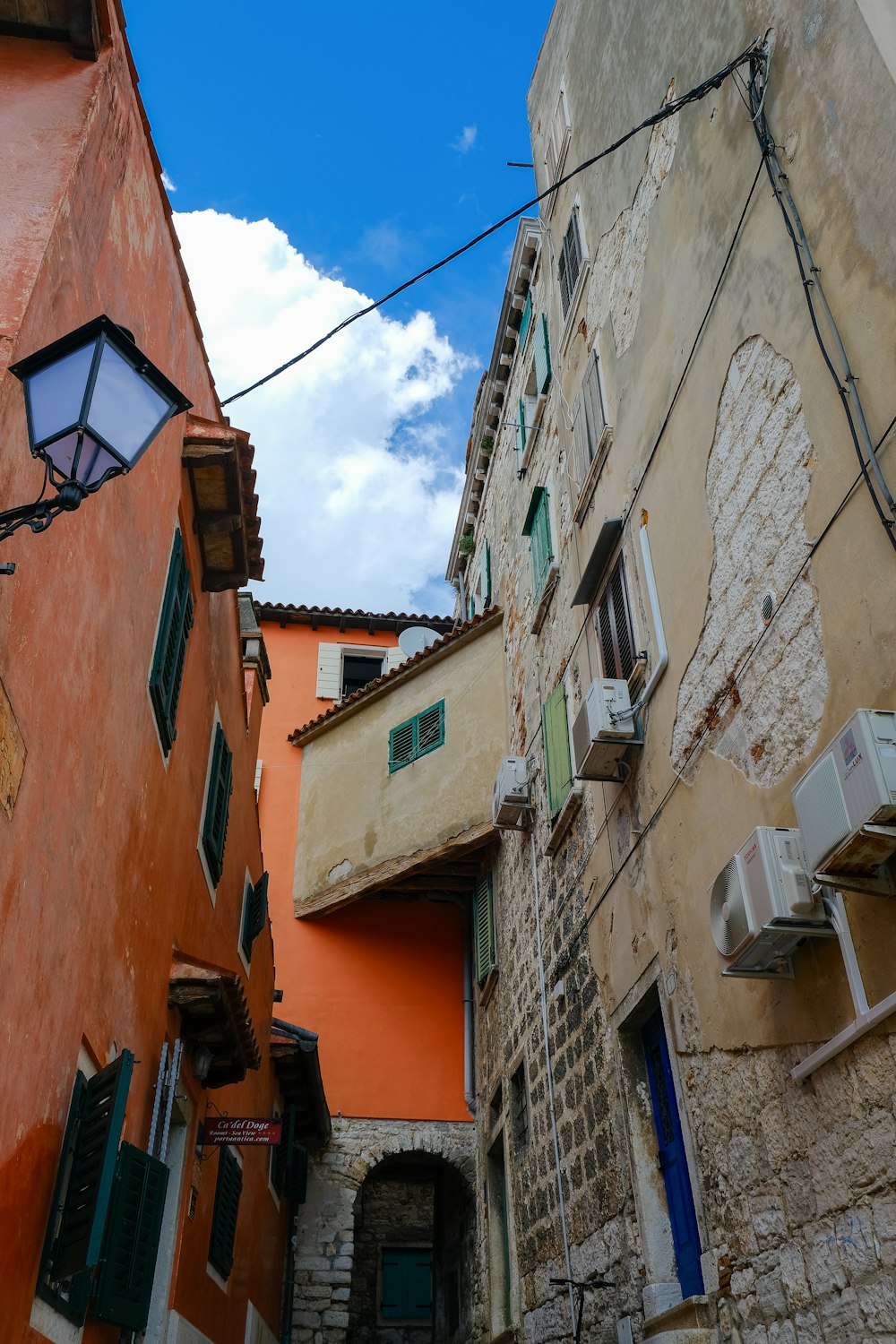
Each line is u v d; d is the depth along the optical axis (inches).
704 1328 232.5
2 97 212.5
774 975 204.8
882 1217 172.6
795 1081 203.8
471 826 596.7
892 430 186.4
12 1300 170.2
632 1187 293.3
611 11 403.5
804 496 218.2
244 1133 331.6
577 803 388.5
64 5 217.6
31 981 176.7
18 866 167.9
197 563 336.2
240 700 435.2
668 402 305.7
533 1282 409.4
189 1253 312.8
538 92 531.8
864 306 199.6
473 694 645.3
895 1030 171.8
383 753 696.4
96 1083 208.7
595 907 354.3
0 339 166.7
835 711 198.7
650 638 305.3
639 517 323.3
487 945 582.9
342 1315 567.5
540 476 534.3
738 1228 223.3
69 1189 196.7
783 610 223.3
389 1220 800.9
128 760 243.4
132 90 244.1
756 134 251.8
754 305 249.3
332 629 861.2
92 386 146.7
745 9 267.3
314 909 673.6
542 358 530.9
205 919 352.8
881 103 198.7
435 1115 624.4
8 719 162.2
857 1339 175.8
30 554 173.5
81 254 203.9
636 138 358.3
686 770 270.4
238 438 313.4
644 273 338.3
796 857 193.0
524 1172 441.7
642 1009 302.8
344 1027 648.4
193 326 320.5
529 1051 449.1
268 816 735.1
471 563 802.2
